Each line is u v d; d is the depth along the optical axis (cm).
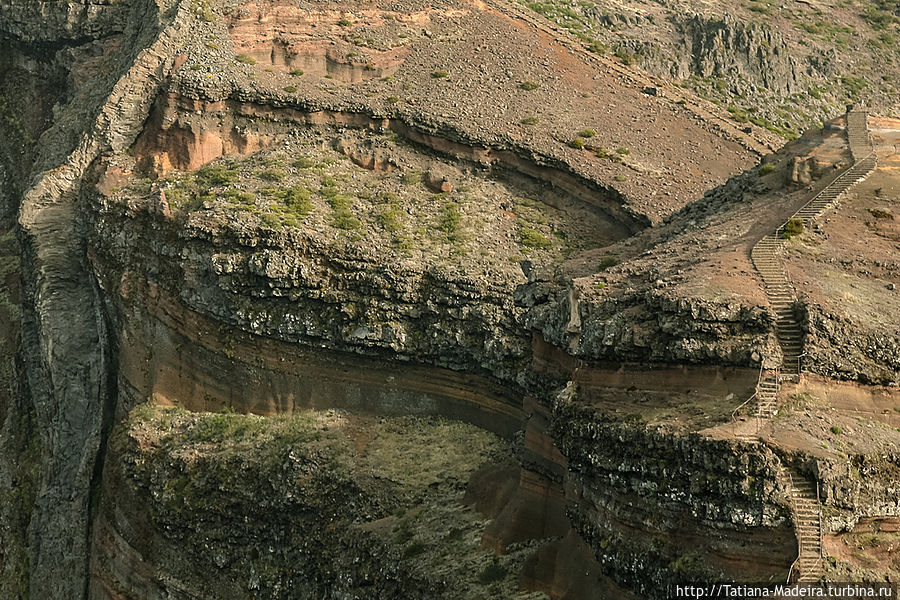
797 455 4428
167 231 8044
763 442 4472
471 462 6838
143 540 7338
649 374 5038
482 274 7344
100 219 8475
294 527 6831
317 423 7312
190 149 8769
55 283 8725
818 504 4366
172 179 8519
